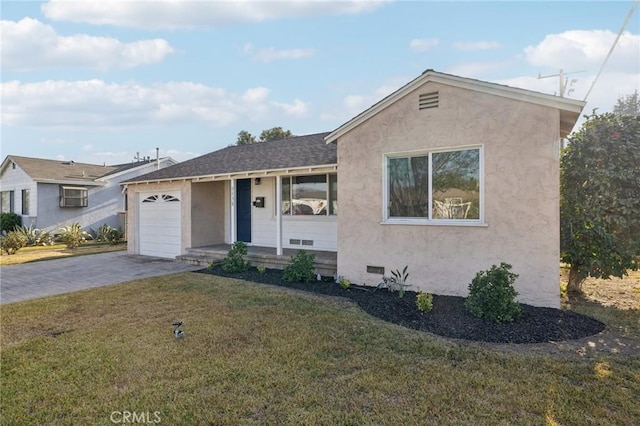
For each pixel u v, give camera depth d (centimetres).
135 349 450
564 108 579
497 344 463
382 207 747
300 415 307
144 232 1373
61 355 438
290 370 388
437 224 687
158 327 529
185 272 986
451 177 678
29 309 642
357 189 779
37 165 2225
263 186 1218
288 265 874
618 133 627
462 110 658
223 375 379
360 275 779
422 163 709
